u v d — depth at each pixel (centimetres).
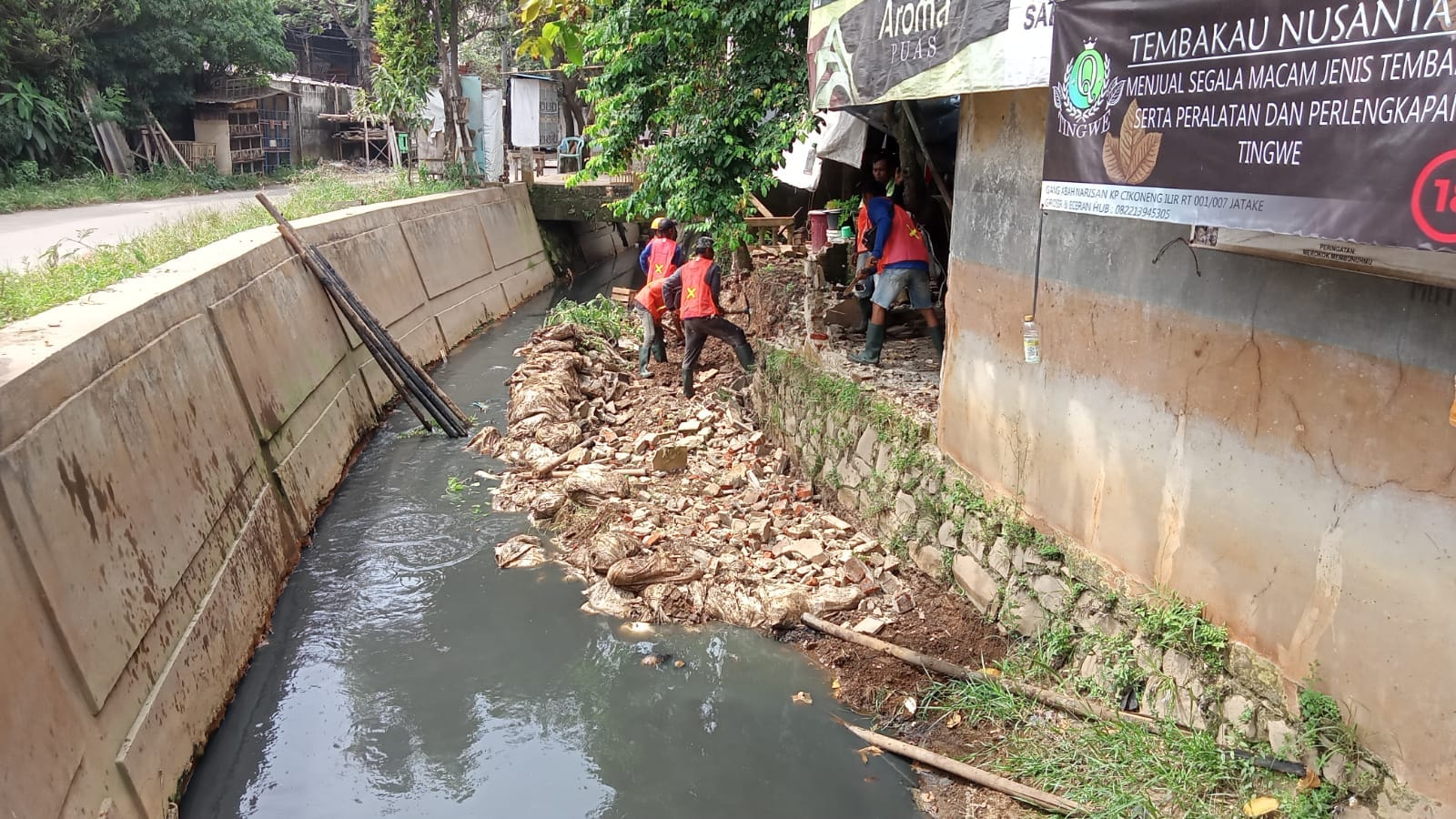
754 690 586
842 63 641
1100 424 497
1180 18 340
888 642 609
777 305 1136
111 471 512
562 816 486
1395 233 272
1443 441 321
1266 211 312
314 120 3397
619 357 1340
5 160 2255
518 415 1077
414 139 2325
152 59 2639
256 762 534
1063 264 520
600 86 992
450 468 998
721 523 786
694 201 923
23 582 400
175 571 553
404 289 1398
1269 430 392
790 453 907
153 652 502
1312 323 368
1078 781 450
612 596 700
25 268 853
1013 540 570
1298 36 296
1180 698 445
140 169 2748
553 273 2267
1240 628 416
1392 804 347
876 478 738
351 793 509
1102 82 383
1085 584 514
